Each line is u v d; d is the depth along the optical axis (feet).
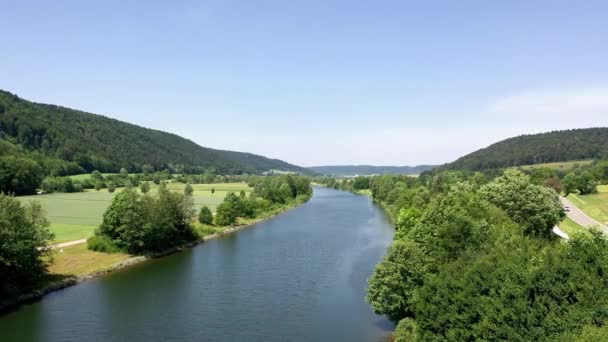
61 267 241.76
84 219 395.75
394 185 597.93
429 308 119.85
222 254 292.81
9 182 555.28
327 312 181.68
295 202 629.51
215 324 170.19
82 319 174.40
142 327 167.02
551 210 213.87
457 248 151.43
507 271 107.86
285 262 266.36
